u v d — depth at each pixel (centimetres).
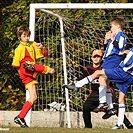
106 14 3328
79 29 3281
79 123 3162
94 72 2755
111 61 2711
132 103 3200
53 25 3347
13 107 3444
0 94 3466
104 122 3136
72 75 3241
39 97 3312
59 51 3328
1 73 3478
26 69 2736
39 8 3144
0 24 3509
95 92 2844
